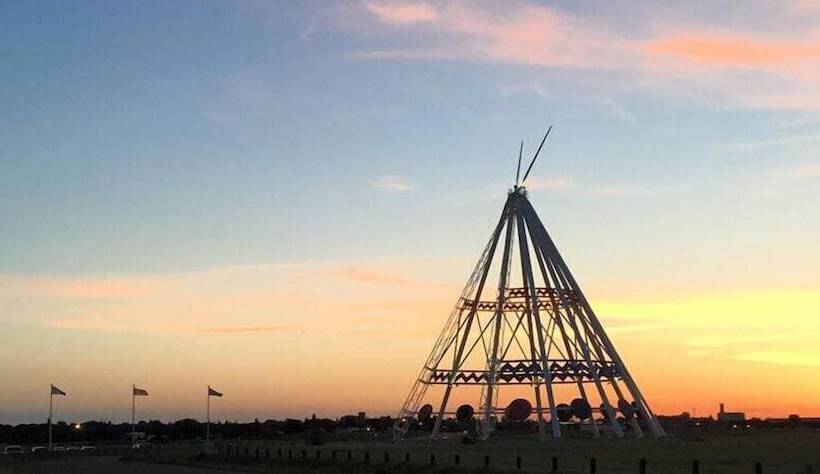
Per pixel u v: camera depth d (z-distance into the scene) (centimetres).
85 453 14288
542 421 13212
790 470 6925
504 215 13675
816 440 12562
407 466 7775
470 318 13350
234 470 8950
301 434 19138
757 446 10781
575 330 13138
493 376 12862
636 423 13388
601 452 9800
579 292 13500
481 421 13412
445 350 13388
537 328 13075
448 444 12162
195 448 14175
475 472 7006
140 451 14312
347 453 10106
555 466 6838
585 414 13075
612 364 13288
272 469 8656
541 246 13500
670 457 8750
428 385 13450
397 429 13950
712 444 11406
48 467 9925
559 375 12731
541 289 13325
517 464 7406
